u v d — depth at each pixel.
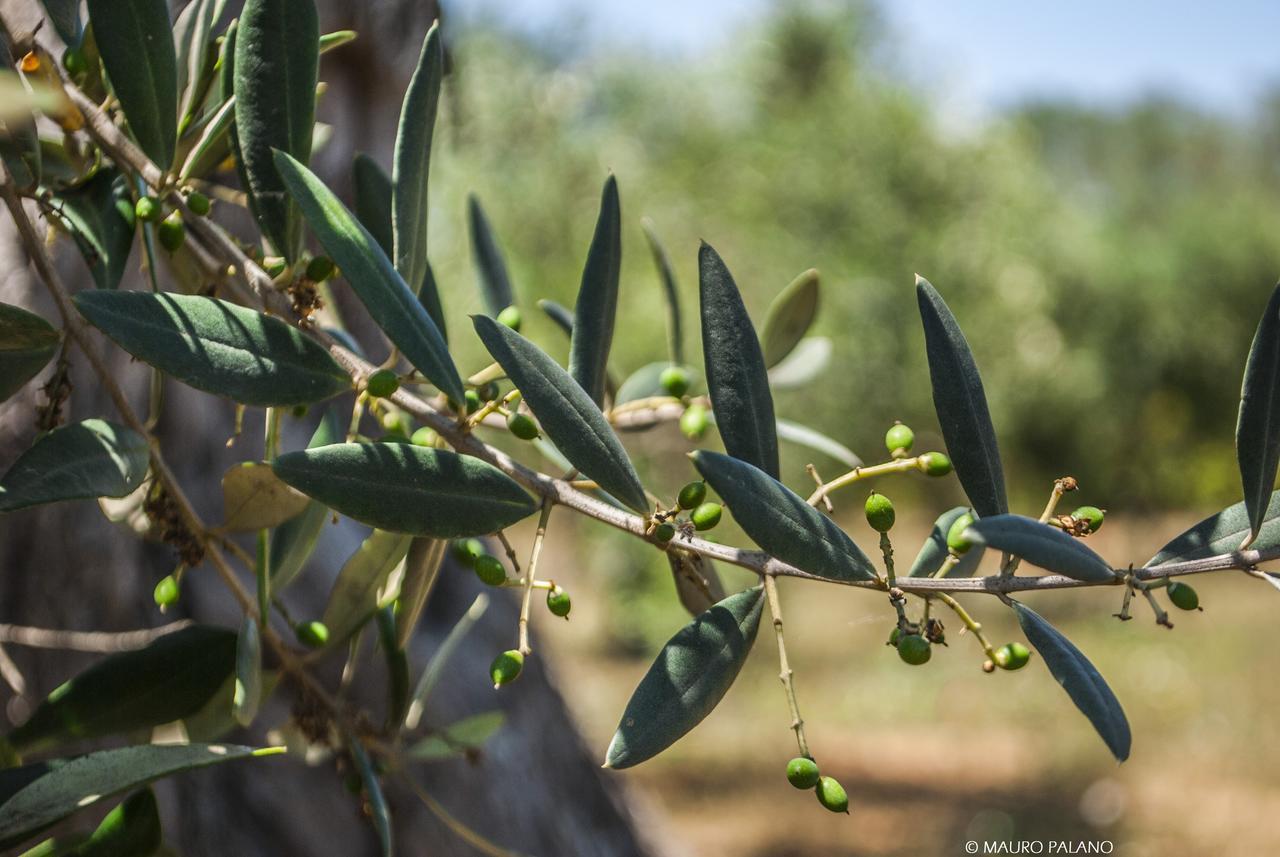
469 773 0.96
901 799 3.31
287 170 0.42
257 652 0.46
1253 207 8.03
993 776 3.51
